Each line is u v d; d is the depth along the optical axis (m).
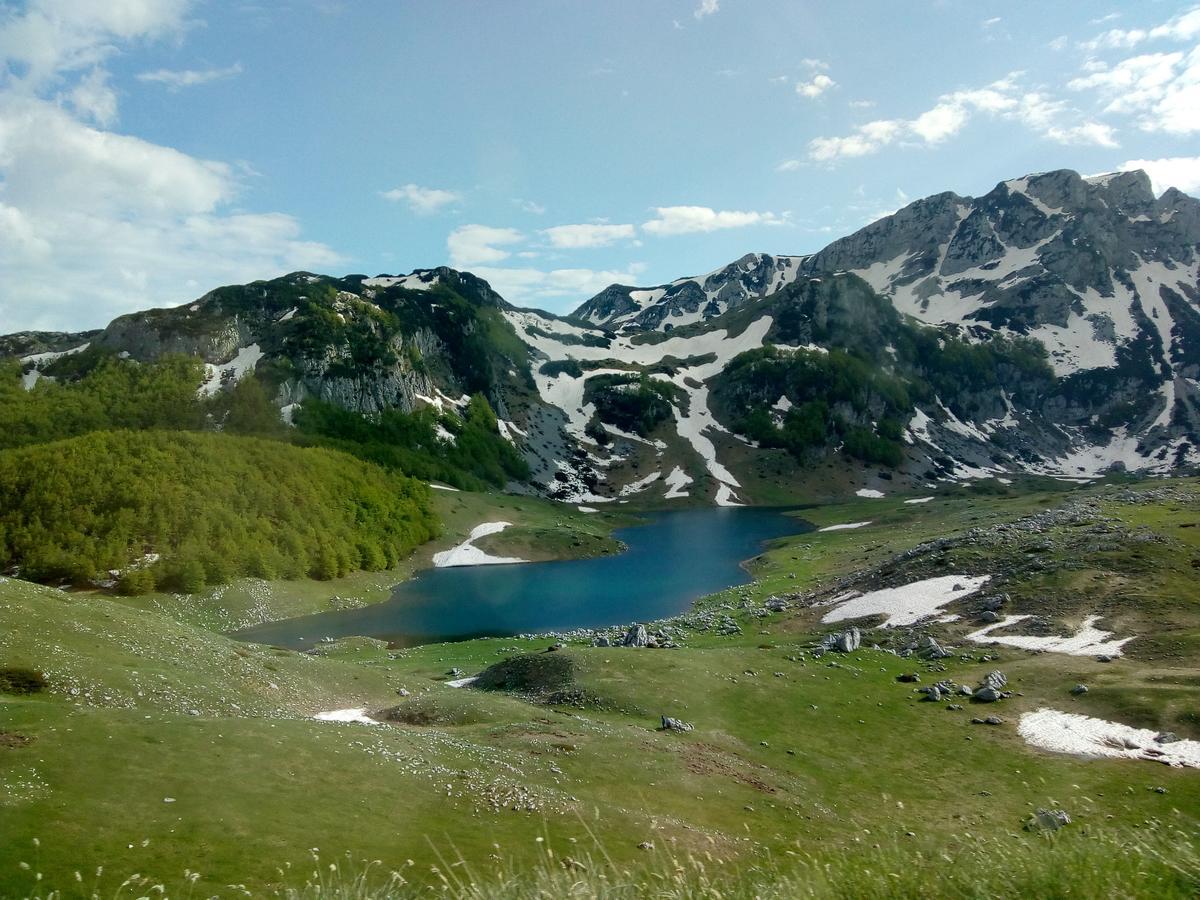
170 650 55.91
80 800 28.52
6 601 52.97
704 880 12.76
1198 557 81.00
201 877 25.22
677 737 51.91
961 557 98.19
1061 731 52.66
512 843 32.03
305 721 43.06
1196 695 53.47
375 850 29.52
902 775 48.31
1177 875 12.00
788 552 160.88
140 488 128.62
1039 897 11.72
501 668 71.19
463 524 188.88
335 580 139.25
